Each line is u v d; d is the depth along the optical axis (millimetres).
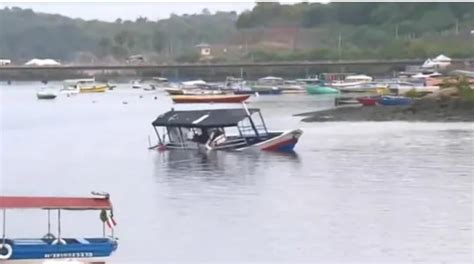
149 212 95125
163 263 73625
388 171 122750
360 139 167125
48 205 71312
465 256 74875
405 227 85688
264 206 97500
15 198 71875
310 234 83562
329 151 148750
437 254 75625
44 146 171625
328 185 111312
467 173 119438
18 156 154125
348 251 77125
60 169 134875
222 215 92875
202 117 159375
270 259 74938
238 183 115000
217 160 141500
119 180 120938
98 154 155375
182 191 109312
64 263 66625
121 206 98875
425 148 149750
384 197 101688
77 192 111062
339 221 88938
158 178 121875
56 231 84438
